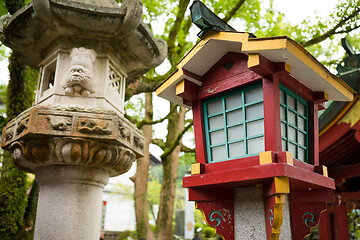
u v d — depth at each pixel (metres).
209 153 3.01
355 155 6.90
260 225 2.85
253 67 2.54
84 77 3.41
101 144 3.25
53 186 3.46
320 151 6.39
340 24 5.57
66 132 3.12
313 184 2.72
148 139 9.19
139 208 8.62
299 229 3.01
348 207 7.52
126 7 3.42
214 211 3.02
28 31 3.60
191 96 3.10
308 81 2.91
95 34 3.62
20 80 5.73
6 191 5.13
